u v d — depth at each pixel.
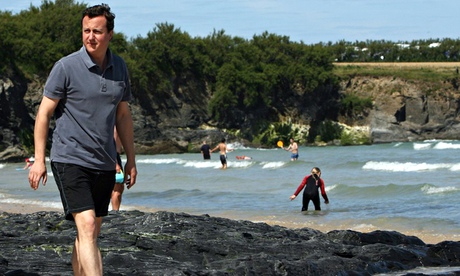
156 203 21.14
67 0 77.81
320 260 7.45
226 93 77.38
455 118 85.94
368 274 7.35
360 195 21.89
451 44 129.38
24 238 8.26
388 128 84.19
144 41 78.38
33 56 67.75
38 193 25.11
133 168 5.16
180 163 46.06
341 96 86.12
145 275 6.50
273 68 82.38
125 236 8.31
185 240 8.05
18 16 75.06
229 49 83.12
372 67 98.38
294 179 29.80
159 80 76.62
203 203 20.84
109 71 4.88
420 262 8.14
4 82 63.78
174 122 76.25
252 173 35.06
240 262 7.16
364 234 9.21
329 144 82.56
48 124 4.77
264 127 80.19
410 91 86.00
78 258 4.75
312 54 85.25
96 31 4.76
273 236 9.06
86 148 4.77
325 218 16.38
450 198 19.86
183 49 79.25
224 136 75.12
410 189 22.28
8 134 62.03
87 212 4.73
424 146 70.12
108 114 4.84
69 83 4.77
